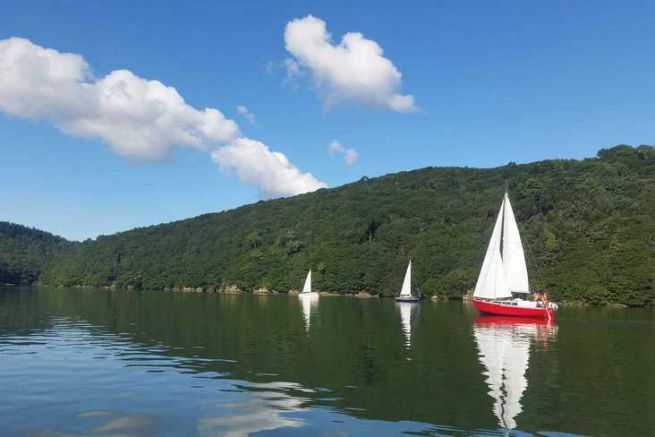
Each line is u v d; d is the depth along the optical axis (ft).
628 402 65.67
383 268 422.41
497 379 78.38
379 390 70.95
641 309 265.13
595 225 331.77
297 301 329.93
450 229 422.82
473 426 55.98
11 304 246.27
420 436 52.70
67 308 222.48
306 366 87.45
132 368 84.99
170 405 63.26
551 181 419.54
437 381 76.69
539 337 130.82
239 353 100.37
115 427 55.26
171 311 211.61
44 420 57.47
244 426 55.57
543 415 59.93
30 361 90.99
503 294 197.98
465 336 131.34
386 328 150.71
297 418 58.44
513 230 199.72
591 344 117.80
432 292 371.97
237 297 384.68
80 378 77.51
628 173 416.67
